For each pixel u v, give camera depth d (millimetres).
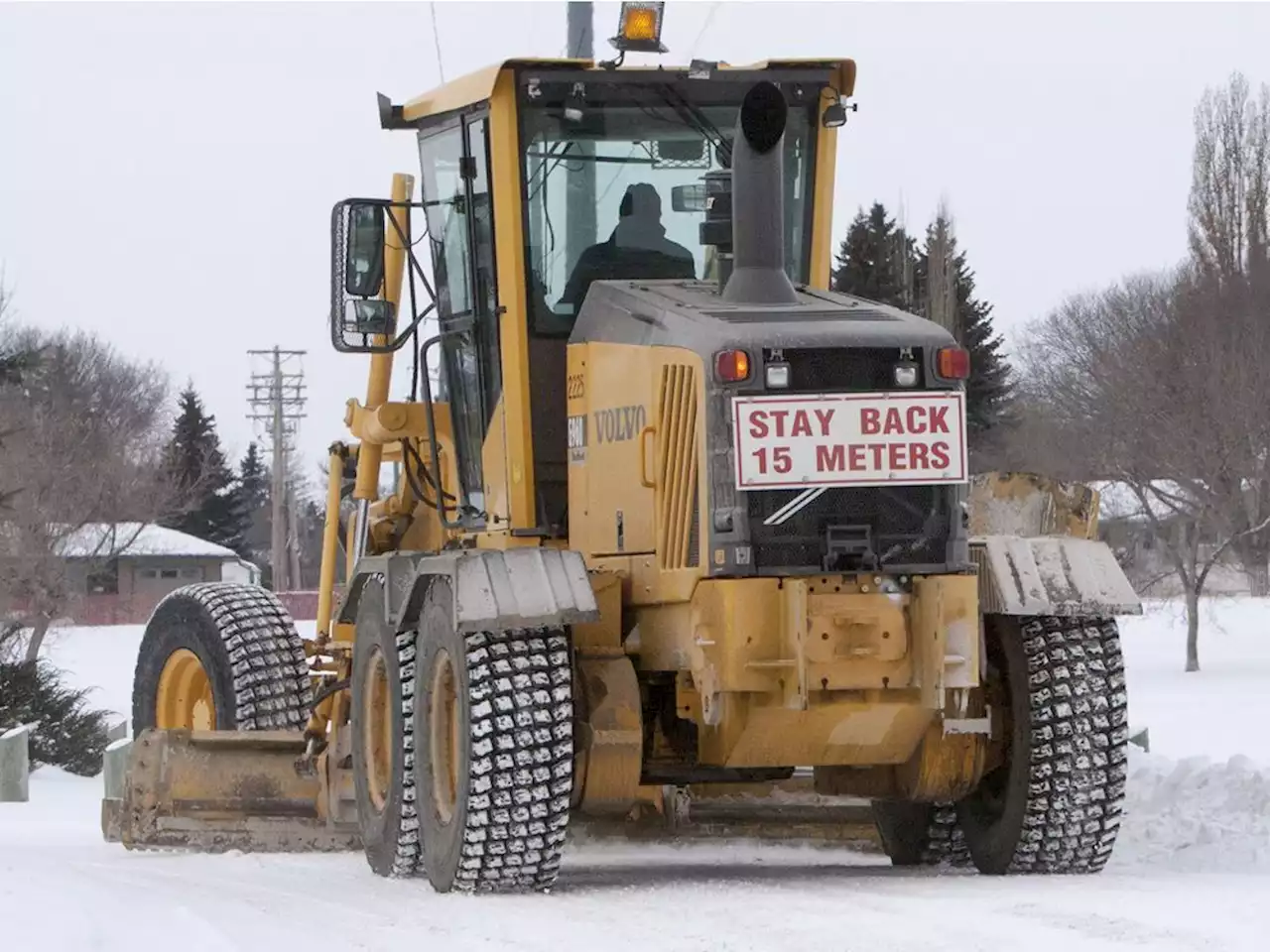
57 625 125375
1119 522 111625
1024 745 23828
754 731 22984
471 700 23000
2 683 57219
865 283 91188
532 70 25719
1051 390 116500
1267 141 132625
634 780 23578
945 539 22844
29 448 103938
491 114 25672
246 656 33625
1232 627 109062
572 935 19188
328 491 34188
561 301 25875
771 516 22562
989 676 24328
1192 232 132250
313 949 18797
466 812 22969
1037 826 23828
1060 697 23656
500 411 26047
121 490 126562
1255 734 54719
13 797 46219
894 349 22844
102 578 193500
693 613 22906
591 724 23406
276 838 29984
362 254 26969
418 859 25625
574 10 28953
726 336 22609
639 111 26109
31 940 19000
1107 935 17547
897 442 22641
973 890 21688
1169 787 30797
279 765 30062
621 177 26047
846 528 22578
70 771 56250
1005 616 24125
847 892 21703
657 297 24438
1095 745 23656
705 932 18875
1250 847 26297
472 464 27422
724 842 29750
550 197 25844
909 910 19609
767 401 22453
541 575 23031
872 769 25000
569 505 25562
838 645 22422
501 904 21844
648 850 29672
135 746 29828
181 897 22906
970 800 25188
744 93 26406
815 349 22672
